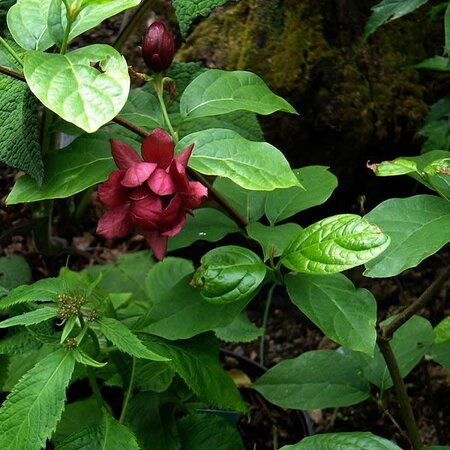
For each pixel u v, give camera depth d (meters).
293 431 0.80
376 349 0.66
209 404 0.59
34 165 0.53
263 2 0.96
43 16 0.56
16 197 0.53
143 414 0.62
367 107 0.95
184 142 0.51
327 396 0.65
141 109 0.63
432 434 0.85
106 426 0.54
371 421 0.88
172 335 0.54
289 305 0.99
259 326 0.98
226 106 0.55
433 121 0.89
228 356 0.88
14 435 0.48
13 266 0.87
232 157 0.50
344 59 0.95
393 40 0.98
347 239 0.47
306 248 0.49
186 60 0.95
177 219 0.49
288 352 0.95
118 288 0.90
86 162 0.55
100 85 0.45
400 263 0.48
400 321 0.56
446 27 0.64
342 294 0.53
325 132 0.95
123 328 0.51
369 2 0.97
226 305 0.55
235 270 0.50
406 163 0.52
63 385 0.49
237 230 0.60
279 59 0.94
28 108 0.53
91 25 0.51
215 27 0.96
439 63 0.87
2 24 0.61
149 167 0.48
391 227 0.50
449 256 1.00
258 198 0.60
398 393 0.60
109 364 0.67
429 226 0.49
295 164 0.96
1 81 0.55
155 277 0.85
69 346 0.50
